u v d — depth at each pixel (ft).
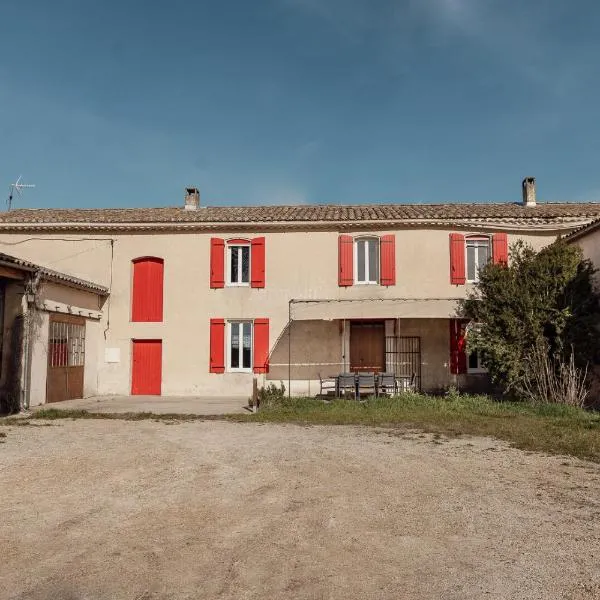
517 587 13.67
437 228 63.46
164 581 13.98
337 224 63.52
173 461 27.02
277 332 63.46
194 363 63.52
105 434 34.73
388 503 20.30
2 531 17.49
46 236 65.62
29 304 48.47
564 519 18.63
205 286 64.34
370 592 13.39
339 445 30.94
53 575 14.34
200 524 18.11
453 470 25.14
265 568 14.73
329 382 62.49
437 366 62.18
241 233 65.00
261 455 28.37
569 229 62.80
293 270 63.98
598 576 14.30
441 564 14.99
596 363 49.26
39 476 24.09
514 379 48.85
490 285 52.16
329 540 16.69
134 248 65.16
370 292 63.16
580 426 36.19
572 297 48.75
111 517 18.81
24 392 47.62
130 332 64.23
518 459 27.35
